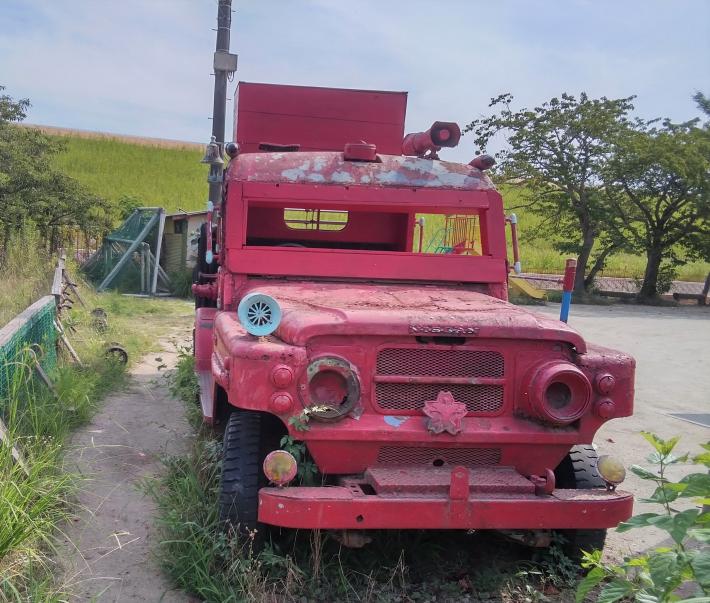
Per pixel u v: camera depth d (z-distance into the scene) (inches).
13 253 584.7
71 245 778.8
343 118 268.4
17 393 211.2
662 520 100.9
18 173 689.0
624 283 1029.2
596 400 163.3
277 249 209.9
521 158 941.2
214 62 506.3
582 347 164.4
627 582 106.4
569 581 167.8
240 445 163.6
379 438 154.8
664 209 997.8
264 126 265.4
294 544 167.3
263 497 147.6
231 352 153.6
